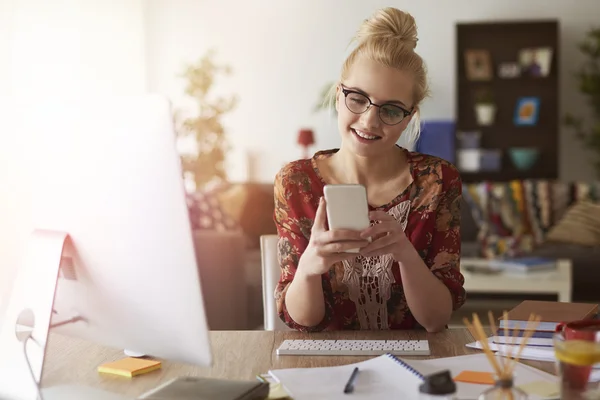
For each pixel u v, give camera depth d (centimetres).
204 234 368
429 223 161
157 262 98
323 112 692
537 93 679
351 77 150
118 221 100
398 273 159
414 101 154
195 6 695
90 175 102
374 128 149
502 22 653
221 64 697
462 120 682
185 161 602
